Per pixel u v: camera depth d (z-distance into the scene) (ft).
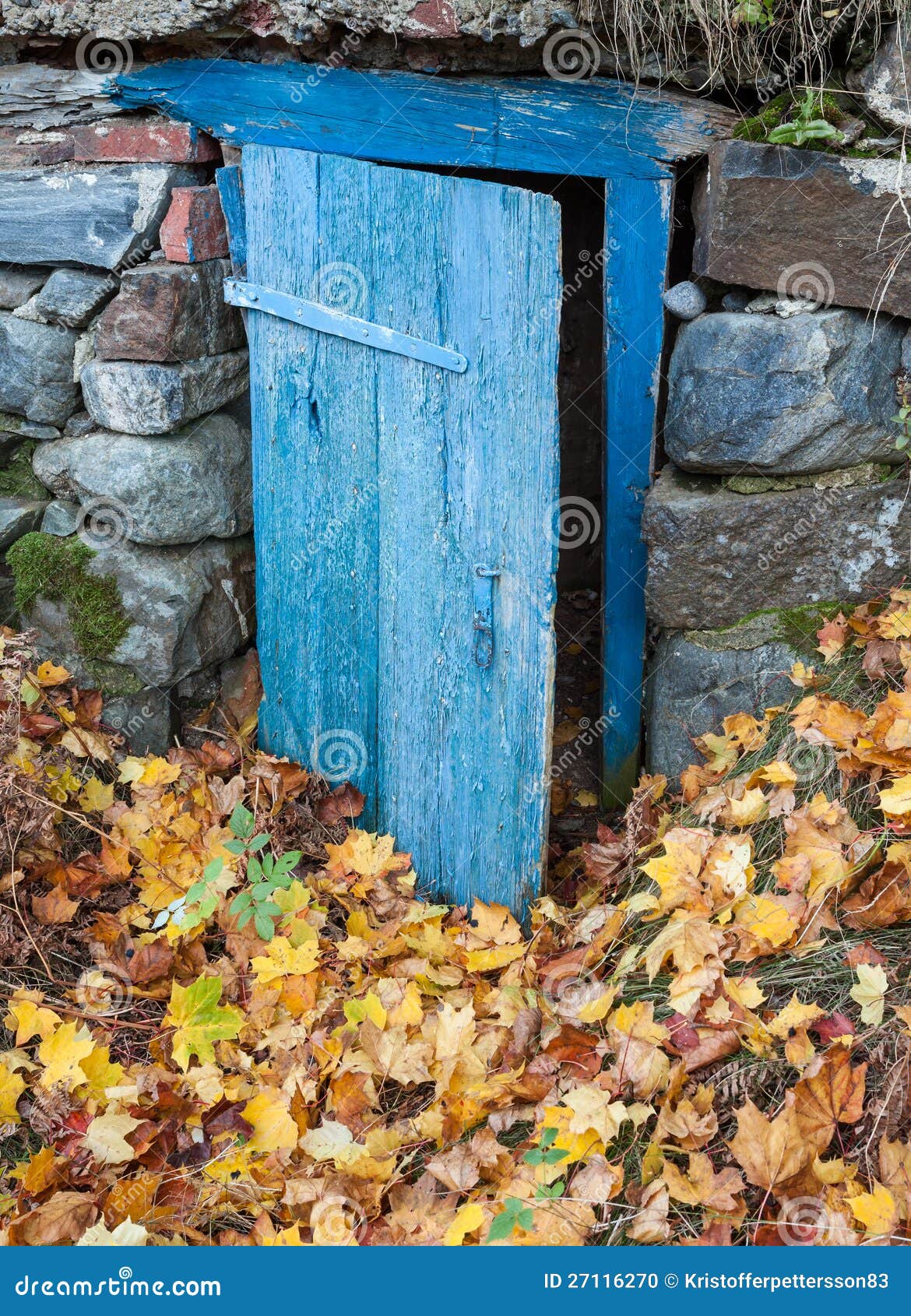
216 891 9.20
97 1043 8.26
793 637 9.06
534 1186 6.82
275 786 10.05
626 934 8.43
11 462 10.57
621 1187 6.67
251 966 8.86
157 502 9.82
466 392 8.81
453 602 9.34
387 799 10.30
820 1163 6.29
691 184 9.45
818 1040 6.90
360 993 8.73
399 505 9.43
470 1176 7.06
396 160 9.31
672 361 8.89
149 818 9.76
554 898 9.91
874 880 7.43
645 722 10.34
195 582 10.17
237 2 8.83
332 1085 7.82
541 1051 7.81
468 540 9.14
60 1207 6.95
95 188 9.55
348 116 9.23
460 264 8.57
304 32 8.87
